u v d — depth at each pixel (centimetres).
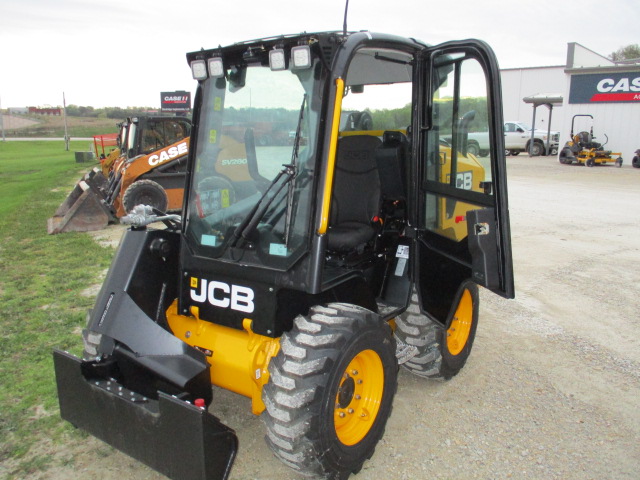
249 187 283
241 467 304
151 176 1052
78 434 332
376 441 295
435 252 348
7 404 363
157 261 308
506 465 307
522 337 487
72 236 891
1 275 665
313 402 247
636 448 324
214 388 391
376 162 347
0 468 301
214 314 296
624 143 2117
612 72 2094
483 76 297
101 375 279
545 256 754
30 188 1538
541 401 376
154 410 249
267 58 275
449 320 365
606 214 1058
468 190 334
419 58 323
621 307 561
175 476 245
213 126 298
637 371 423
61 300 571
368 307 325
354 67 348
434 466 305
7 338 469
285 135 270
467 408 366
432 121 332
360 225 361
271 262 271
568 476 298
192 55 299
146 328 284
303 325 262
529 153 2491
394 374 301
